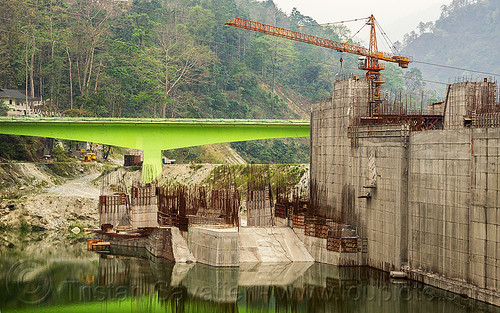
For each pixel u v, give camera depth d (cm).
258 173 15825
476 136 7725
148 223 12281
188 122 14875
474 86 10881
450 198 8212
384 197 9450
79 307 8062
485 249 7600
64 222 13762
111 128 14650
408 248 9031
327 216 11000
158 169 14988
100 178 16100
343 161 10588
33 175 15350
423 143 8719
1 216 13638
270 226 11331
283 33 16825
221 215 10831
